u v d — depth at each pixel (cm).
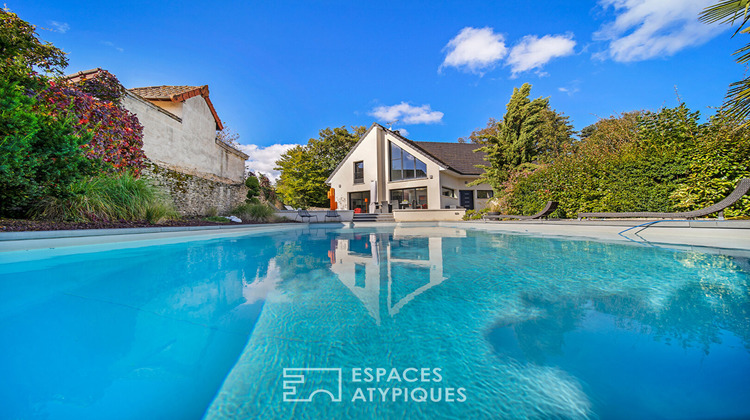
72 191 512
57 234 417
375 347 151
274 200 2130
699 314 185
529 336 160
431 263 375
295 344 155
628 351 140
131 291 241
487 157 1321
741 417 98
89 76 759
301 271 335
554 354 140
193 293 241
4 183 429
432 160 1702
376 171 1908
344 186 2077
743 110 435
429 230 1005
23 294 223
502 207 1162
